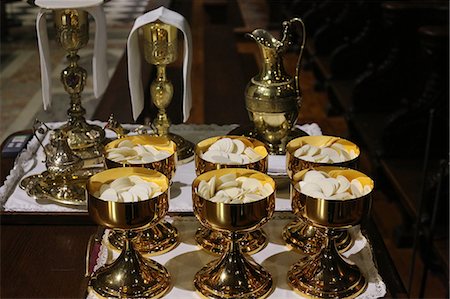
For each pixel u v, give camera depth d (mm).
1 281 817
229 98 1910
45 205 959
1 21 3223
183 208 929
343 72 2758
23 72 2740
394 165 1871
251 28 3830
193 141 1175
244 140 896
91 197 709
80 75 1085
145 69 1849
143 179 780
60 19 1031
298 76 1019
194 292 750
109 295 738
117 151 873
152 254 818
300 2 3604
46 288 806
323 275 751
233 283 733
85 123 1125
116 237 846
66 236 911
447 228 1611
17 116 2180
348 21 3018
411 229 1848
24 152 1114
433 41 1730
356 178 775
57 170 969
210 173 767
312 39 3318
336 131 2676
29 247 888
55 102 2203
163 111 1102
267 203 710
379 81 2299
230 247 755
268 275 768
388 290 793
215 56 2410
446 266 1497
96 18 1063
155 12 1007
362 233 882
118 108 1484
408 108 1896
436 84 1840
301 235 842
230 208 687
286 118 1005
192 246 841
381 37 2598
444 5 2088
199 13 3699
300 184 755
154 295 738
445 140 1895
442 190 1596
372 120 2262
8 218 943
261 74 1017
